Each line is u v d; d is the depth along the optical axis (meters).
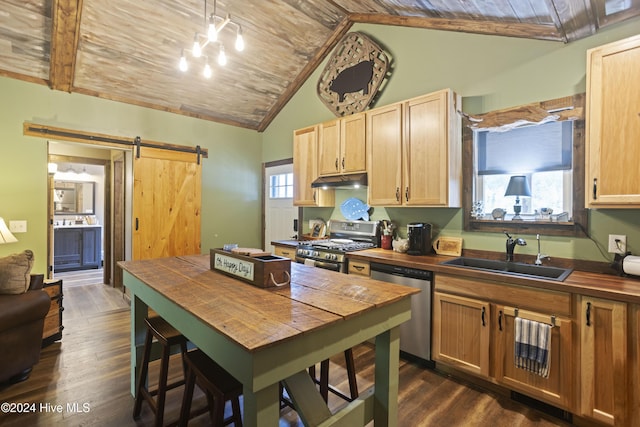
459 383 2.34
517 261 2.52
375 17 3.37
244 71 3.93
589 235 2.21
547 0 1.83
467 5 2.45
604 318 1.73
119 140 3.76
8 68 3.10
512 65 2.55
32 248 3.29
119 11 2.91
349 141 3.37
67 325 3.39
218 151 4.58
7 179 3.15
